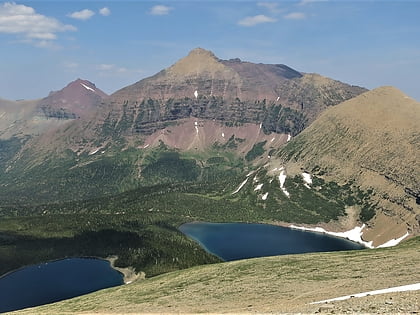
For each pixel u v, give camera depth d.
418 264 93.38
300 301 74.50
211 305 83.88
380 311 51.75
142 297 107.31
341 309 55.88
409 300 54.91
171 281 122.06
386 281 80.00
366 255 116.88
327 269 102.88
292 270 108.06
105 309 97.88
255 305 77.50
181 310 82.06
